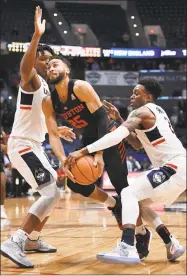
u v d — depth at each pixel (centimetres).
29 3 2247
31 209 385
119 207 400
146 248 404
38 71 416
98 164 345
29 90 401
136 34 2295
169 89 2094
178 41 2261
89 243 488
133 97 399
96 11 2372
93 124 376
